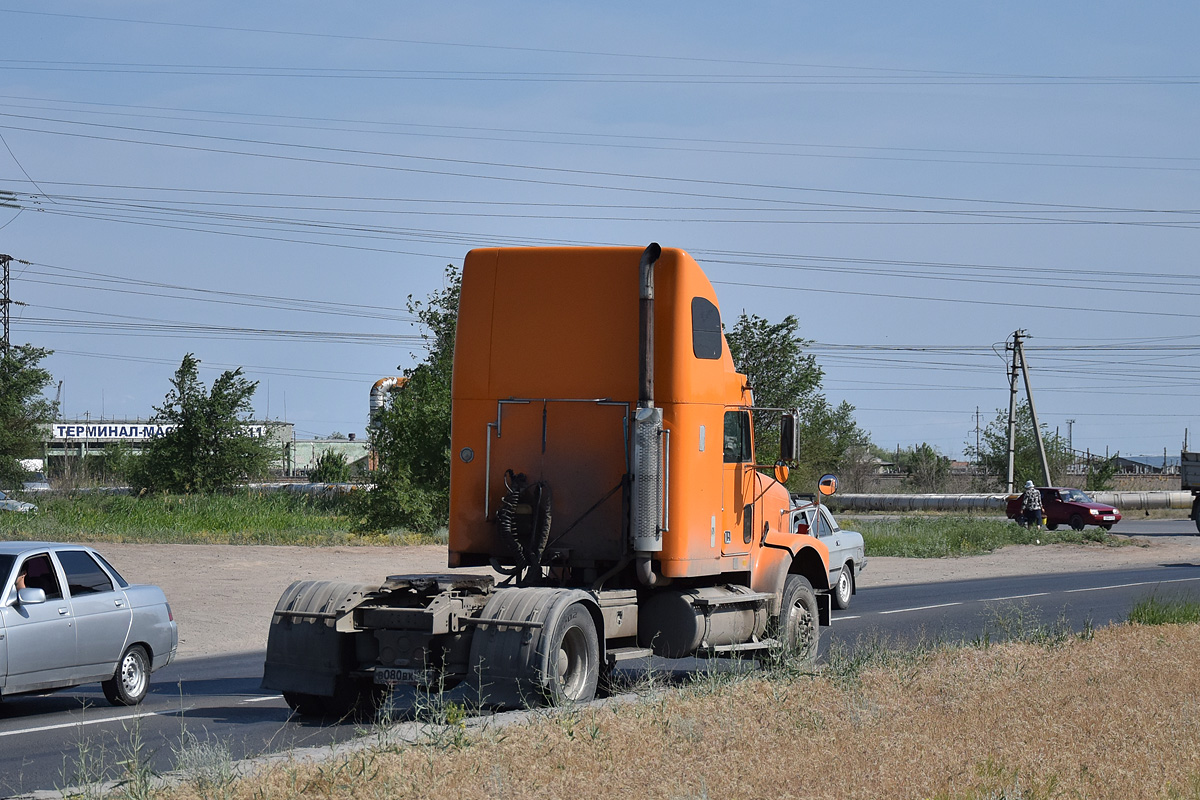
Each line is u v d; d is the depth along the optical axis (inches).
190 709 589.0
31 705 620.1
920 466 4562.0
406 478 1964.8
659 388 572.4
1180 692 525.3
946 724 442.9
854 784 350.9
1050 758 390.3
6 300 4229.8
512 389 589.9
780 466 671.1
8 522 1808.6
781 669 586.2
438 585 549.0
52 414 2999.5
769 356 2447.1
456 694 589.3
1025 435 4190.5
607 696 566.9
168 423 2736.2
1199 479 2400.3
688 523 573.6
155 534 1728.6
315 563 1432.1
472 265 601.9
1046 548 2033.7
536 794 339.3
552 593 520.4
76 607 585.6
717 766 371.6
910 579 1493.6
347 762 376.5
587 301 583.2
